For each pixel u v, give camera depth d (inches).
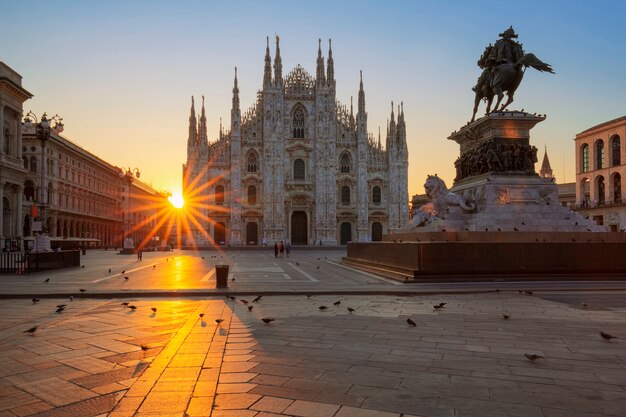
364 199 3737.7
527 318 522.9
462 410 256.4
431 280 841.5
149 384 298.5
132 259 2058.3
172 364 341.7
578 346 392.8
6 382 305.0
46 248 1435.8
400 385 296.7
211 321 509.0
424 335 436.8
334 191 3695.9
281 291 754.2
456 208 1021.8
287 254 2377.0
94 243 4247.0
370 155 3821.4
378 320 513.7
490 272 858.8
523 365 339.0
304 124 3789.4
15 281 966.4
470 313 557.3
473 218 983.6
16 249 2428.6
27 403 269.4
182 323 498.6
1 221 2381.9
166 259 2054.6
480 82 1080.8
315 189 3708.2
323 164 3708.2
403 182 3801.7
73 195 3786.9
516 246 867.4
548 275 863.1
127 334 444.5
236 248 3376.0
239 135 3659.0
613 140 2982.3
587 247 877.8
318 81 3752.5
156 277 1068.5
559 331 452.4
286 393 283.0
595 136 3097.9
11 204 2554.1
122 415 251.4
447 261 858.1
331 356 364.2
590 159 3142.2
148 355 368.2
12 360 354.6
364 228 3725.4
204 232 3590.1
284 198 3688.5
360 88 3796.8
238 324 490.9
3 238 2389.3
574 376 313.6
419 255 857.5
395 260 987.3
